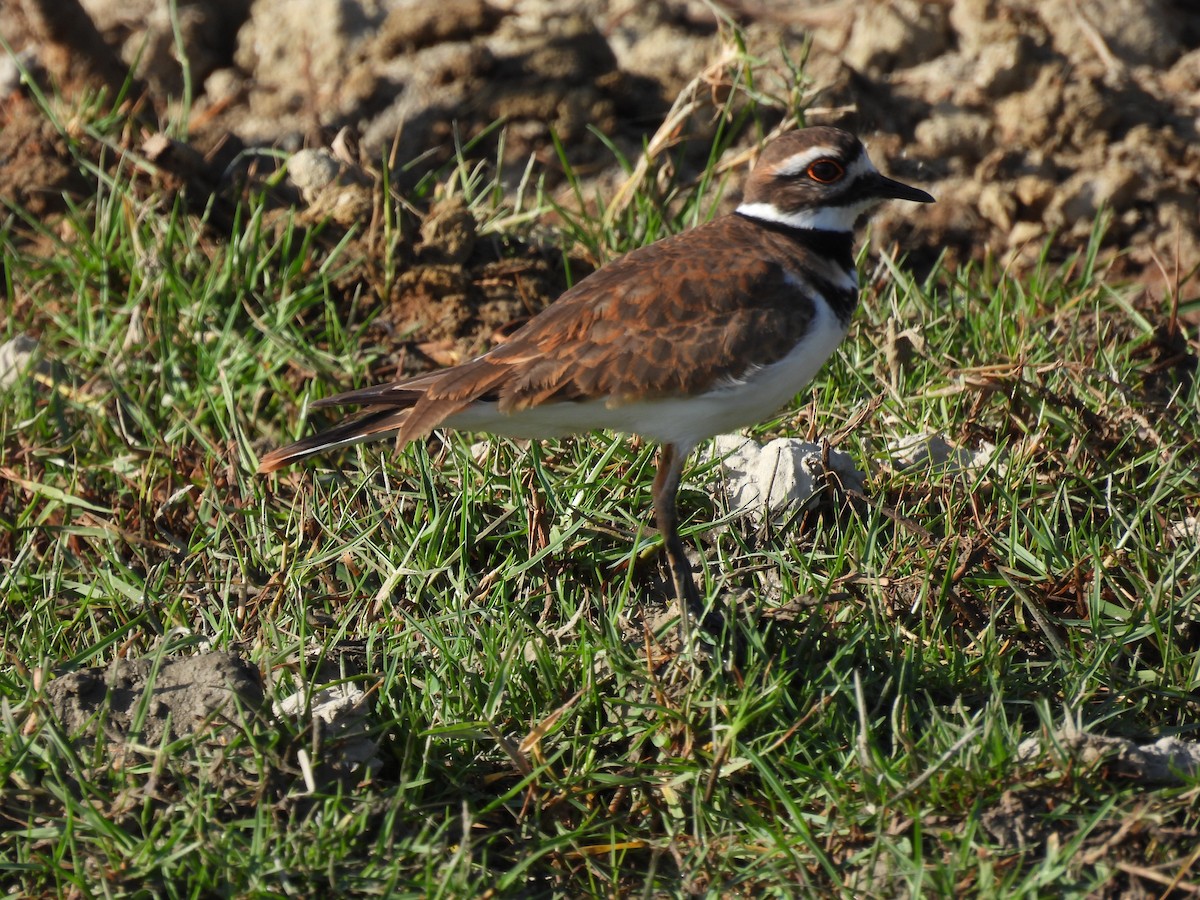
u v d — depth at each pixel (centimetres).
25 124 1503
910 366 1252
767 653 923
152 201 1412
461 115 1631
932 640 956
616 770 896
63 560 1117
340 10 1697
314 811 826
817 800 858
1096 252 1426
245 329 1353
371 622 1005
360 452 1170
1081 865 781
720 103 1527
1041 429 1138
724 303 988
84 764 840
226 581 1052
